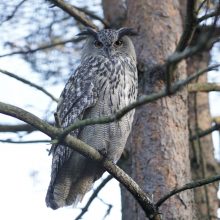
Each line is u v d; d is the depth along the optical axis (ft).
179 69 37.73
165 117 37.76
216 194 48.16
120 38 38.88
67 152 35.68
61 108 37.50
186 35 33.40
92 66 37.14
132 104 25.08
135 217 40.34
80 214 39.45
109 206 39.93
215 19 22.85
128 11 41.78
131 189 29.71
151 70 38.29
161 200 29.60
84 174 36.32
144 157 37.37
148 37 39.73
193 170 47.37
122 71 36.68
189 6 31.94
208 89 40.04
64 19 45.98
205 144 49.37
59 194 35.81
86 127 36.04
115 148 36.68
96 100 36.42
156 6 40.57
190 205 36.29
